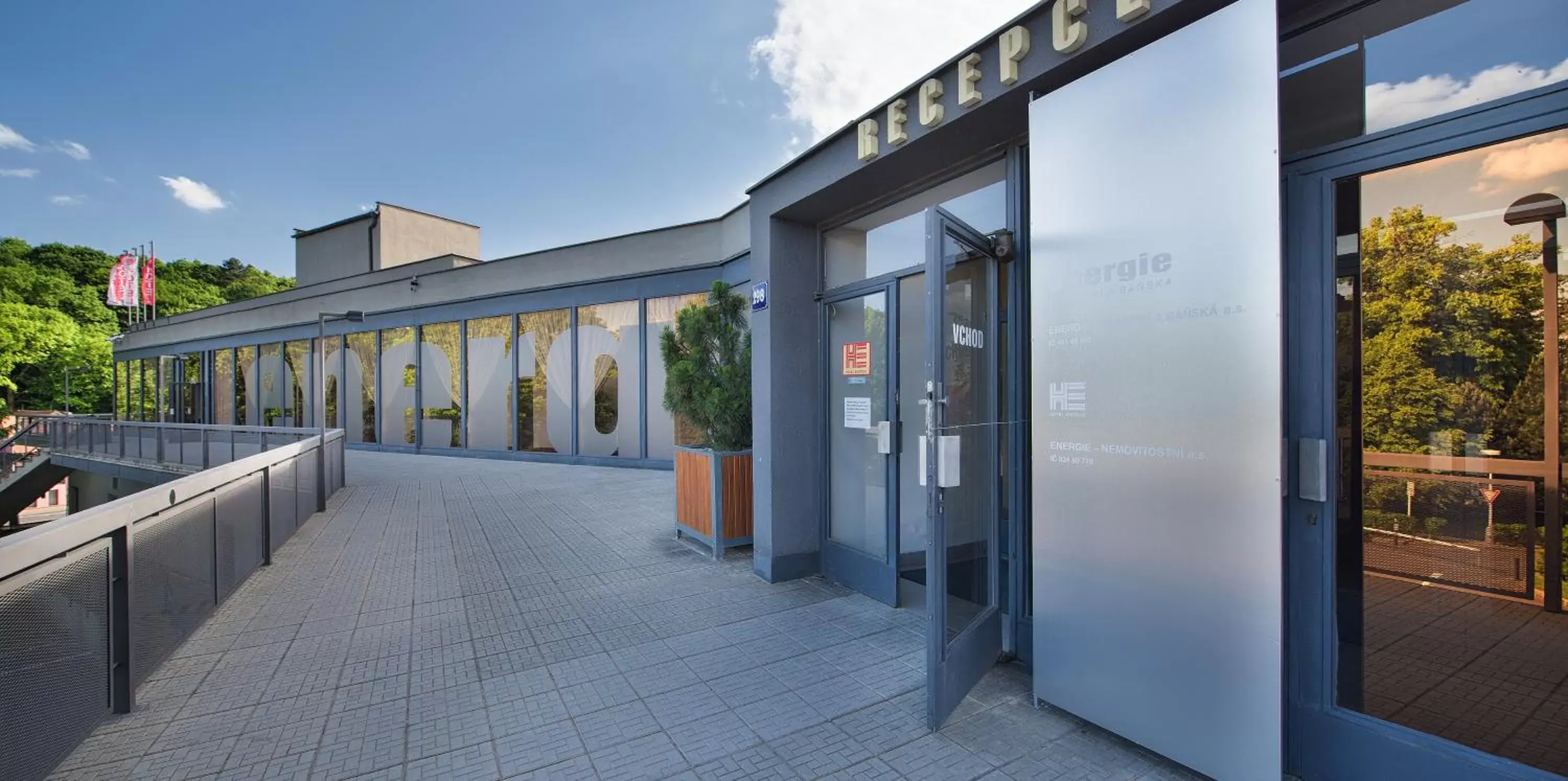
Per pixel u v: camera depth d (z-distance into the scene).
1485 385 2.33
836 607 4.51
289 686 3.34
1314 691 2.44
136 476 13.26
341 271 26.08
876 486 4.75
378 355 18.11
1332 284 2.44
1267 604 2.24
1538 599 2.28
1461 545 2.38
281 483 6.45
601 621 4.28
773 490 5.08
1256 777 2.28
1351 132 2.45
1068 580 2.89
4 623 2.32
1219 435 2.36
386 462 14.77
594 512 8.22
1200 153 2.39
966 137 3.64
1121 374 2.67
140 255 35.28
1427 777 2.17
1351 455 2.46
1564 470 2.24
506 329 15.55
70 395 43.41
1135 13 2.55
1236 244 2.30
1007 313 3.62
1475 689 2.32
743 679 3.39
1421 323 2.39
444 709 3.08
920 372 4.41
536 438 15.09
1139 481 2.61
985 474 3.66
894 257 4.58
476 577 5.36
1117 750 2.67
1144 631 2.60
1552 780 1.95
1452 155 2.26
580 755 2.67
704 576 5.32
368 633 4.10
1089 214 2.79
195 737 2.83
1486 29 2.18
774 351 5.07
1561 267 2.19
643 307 13.60
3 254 53.12
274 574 5.46
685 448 6.48
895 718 2.96
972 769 2.53
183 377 26.67
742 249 11.91
